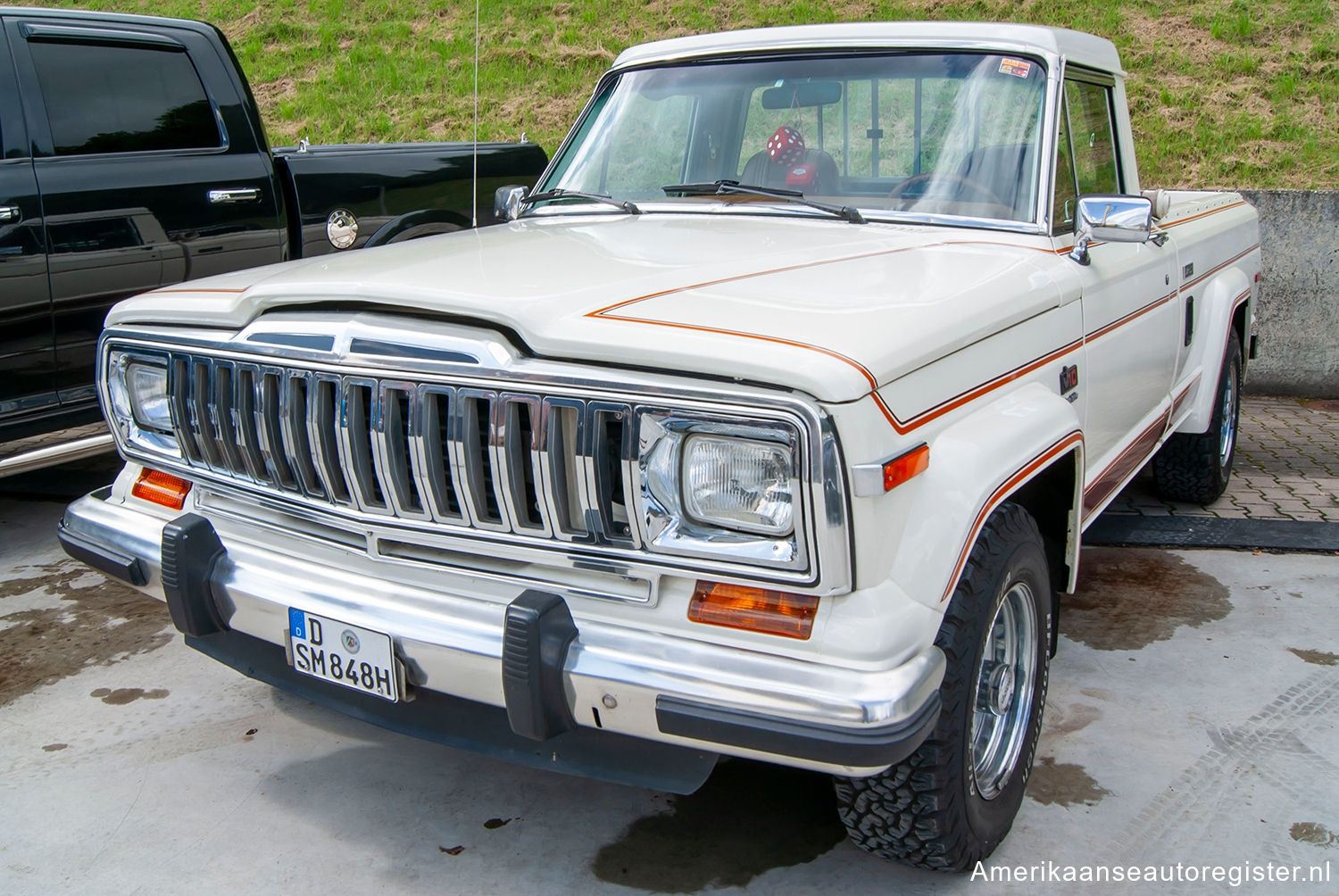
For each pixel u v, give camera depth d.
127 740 3.07
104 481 5.31
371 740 3.08
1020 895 2.39
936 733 2.12
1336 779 2.84
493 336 2.04
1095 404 3.07
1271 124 9.24
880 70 3.26
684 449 1.91
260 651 2.55
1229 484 5.39
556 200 3.56
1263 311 7.14
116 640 3.70
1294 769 2.89
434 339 2.07
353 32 13.32
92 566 2.72
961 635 2.12
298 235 5.06
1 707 3.25
